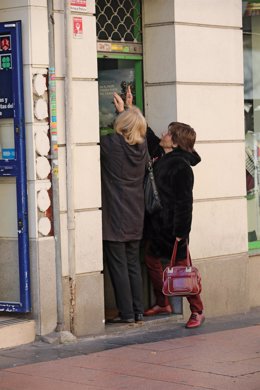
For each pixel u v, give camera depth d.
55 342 12.45
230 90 14.75
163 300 13.91
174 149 13.49
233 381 10.65
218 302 14.62
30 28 12.20
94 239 12.98
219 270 14.62
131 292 13.45
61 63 12.55
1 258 12.66
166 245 13.50
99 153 13.03
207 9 14.35
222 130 14.62
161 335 13.22
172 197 13.30
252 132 15.80
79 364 11.47
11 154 12.46
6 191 12.58
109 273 13.47
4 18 12.38
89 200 12.91
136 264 13.46
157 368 11.27
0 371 11.16
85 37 12.85
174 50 13.93
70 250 12.66
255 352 12.14
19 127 12.27
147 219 13.63
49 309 12.52
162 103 14.11
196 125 14.23
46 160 12.41
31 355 11.92
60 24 12.53
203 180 14.38
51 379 10.78
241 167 14.95
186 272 13.23
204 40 14.34
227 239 14.74
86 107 12.87
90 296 12.94
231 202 14.80
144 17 14.14
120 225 13.09
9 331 12.22
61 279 12.56
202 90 14.32
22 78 12.28
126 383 10.59
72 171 12.62
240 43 14.90
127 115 13.09
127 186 13.12
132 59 14.11
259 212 15.97
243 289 15.02
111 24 13.84
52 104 12.39
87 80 12.88
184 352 12.12
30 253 12.41
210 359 11.73
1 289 12.69
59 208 12.53
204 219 14.41
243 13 15.57
